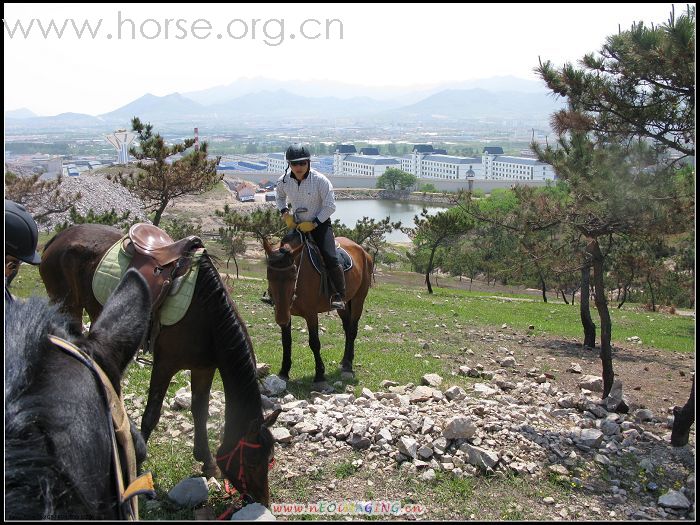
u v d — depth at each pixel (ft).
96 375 7.77
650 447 22.97
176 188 62.95
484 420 22.82
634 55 22.79
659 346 54.44
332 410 23.12
